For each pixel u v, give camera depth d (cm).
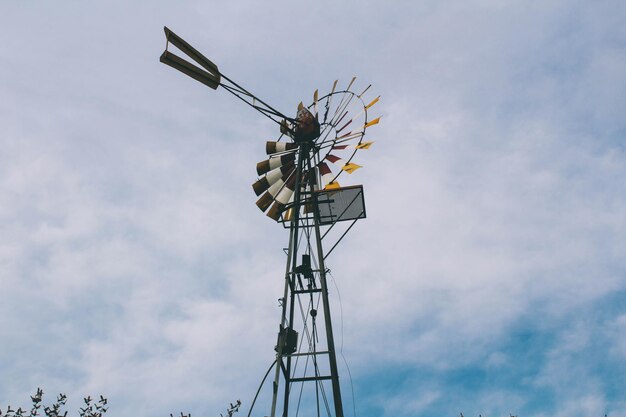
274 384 1447
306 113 1914
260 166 1947
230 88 1730
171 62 1612
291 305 1645
